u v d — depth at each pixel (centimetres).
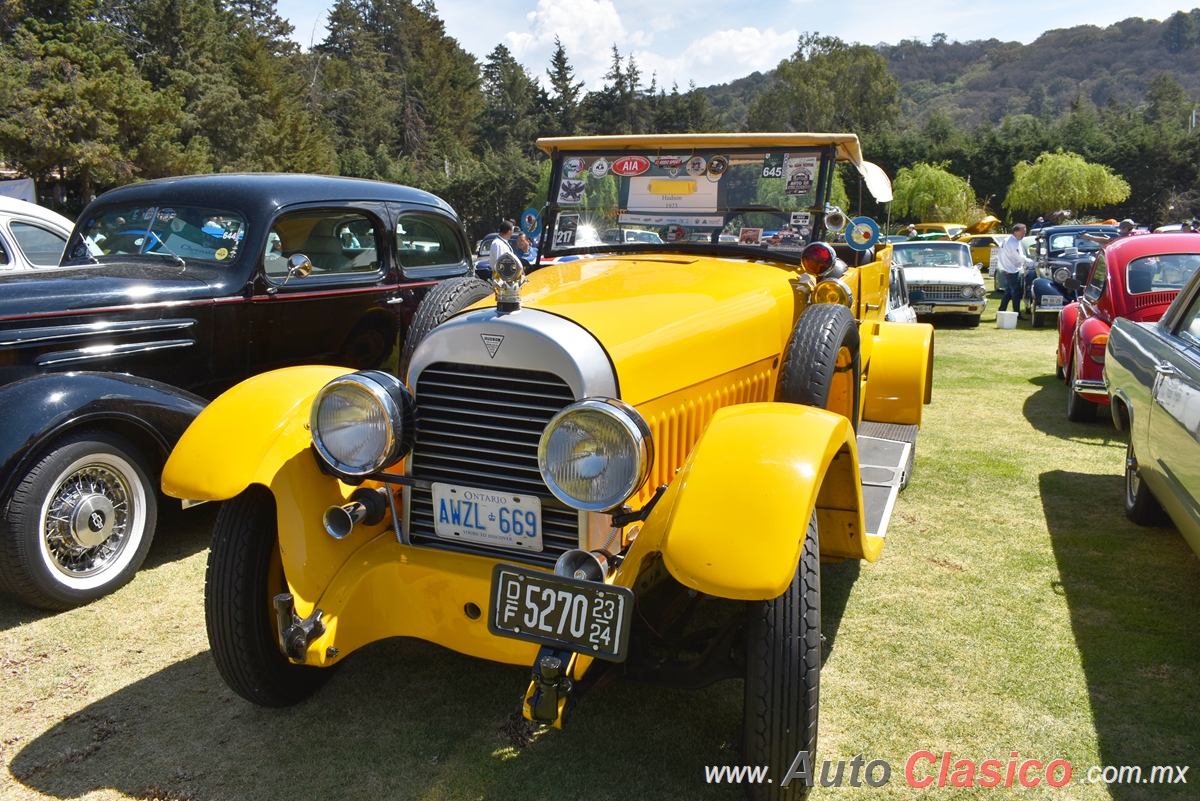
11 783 279
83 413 401
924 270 1495
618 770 283
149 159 3397
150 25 4609
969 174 6306
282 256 546
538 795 271
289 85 5828
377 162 6169
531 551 281
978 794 270
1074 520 512
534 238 451
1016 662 349
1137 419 456
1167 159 6231
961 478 596
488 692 332
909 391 512
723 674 262
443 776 281
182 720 315
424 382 288
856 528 304
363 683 338
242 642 296
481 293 404
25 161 2962
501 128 9644
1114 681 334
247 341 528
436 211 678
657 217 429
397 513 302
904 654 356
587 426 245
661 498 260
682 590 308
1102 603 402
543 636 248
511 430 276
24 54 3111
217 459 283
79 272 493
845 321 360
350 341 596
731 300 338
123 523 432
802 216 410
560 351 262
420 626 284
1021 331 1398
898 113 8625
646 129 8438
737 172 415
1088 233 1645
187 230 542
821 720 310
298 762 289
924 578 432
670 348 292
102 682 341
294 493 289
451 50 10300
